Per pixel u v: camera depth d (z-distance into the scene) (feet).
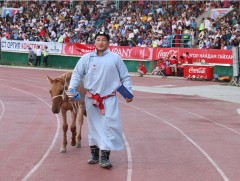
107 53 31.60
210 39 123.34
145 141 42.19
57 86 34.73
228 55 116.16
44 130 46.68
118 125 31.17
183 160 35.22
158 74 125.08
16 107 63.41
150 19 143.95
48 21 159.22
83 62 31.71
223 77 114.01
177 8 147.02
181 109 65.41
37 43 148.36
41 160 34.24
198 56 120.88
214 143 42.11
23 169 31.68
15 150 37.55
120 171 31.55
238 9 138.72
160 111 62.80
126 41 136.26
